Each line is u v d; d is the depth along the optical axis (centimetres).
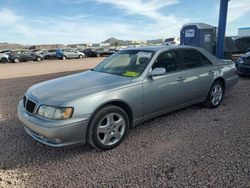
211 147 369
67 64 2331
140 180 294
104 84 385
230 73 586
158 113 445
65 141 335
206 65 530
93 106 348
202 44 1116
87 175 310
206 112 532
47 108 339
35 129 341
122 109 384
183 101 482
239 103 597
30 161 349
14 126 485
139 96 402
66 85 395
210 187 275
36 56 3328
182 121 482
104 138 369
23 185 293
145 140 403
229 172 302
